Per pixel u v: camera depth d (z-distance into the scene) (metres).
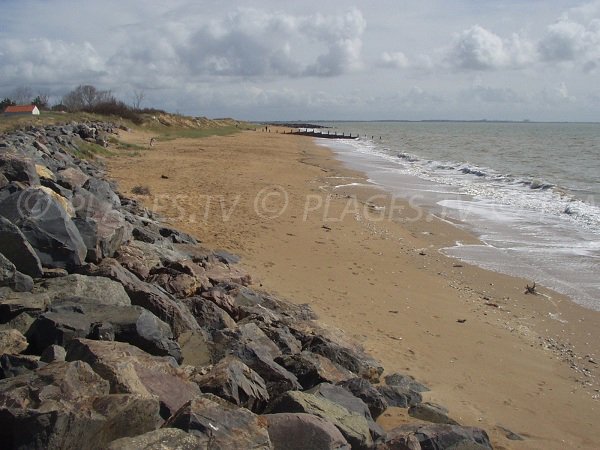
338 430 4.47
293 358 6.19
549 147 59.00
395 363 7.36
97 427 3.60
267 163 32.28
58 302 5.49
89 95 70.06
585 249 14.46
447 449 4.90
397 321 9.04
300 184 23.95
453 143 68.81
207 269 8.99
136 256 8.09
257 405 5.03
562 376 7.75
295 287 9.94
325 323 8.18
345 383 5.89
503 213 19.16
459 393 6.79
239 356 5.76
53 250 6.68
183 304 6.77
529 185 25.92
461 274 12.30
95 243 7.36
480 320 9.61
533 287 11.29
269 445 3.91
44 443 3.43
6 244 6.20
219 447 3.71
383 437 4.88
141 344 5.19
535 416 6.49
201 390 4.72
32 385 3.80
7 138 18.45
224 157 34.06
